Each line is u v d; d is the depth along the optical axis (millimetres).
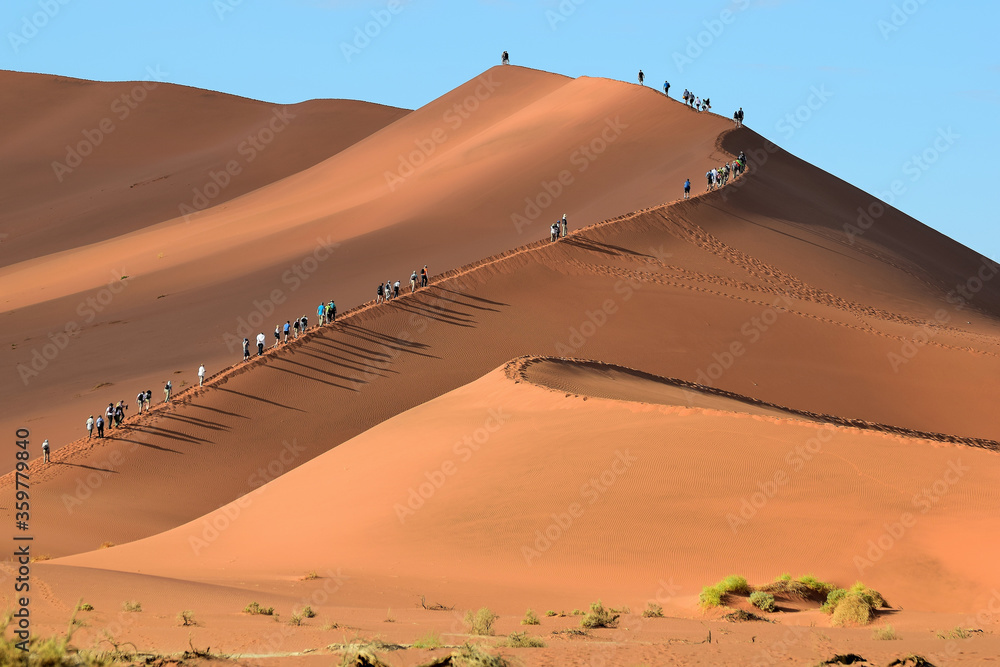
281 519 45406
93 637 21672
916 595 29969
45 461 67312
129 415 78062
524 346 80625
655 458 40688
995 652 20438
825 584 30594
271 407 72312
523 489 40375
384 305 84125
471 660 18328
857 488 36188
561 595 30797
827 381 79938
